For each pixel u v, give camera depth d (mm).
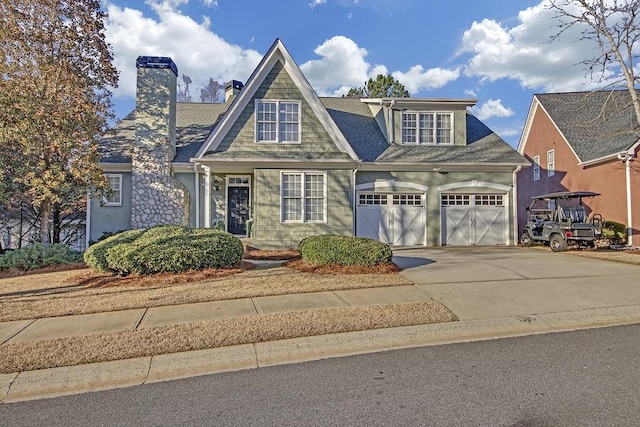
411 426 3154
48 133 12242
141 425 3291
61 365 4465
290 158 14047
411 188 15938
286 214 14289
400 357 4734
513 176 16375
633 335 5434
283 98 14453
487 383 3959
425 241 15984
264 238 14094
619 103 19344
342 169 14500
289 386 3982
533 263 10953
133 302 6914
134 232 10609
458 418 3268
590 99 21594
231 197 16594
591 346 5012
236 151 14180
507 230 16359
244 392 3865
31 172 12453
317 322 5742
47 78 13055
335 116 18484
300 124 14422
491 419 3242
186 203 15859
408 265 10555
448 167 16000
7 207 15172
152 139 15555
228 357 4730
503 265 10562
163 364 4535
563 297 7262
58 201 13273
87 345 4949
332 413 3402
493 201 16469
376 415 3350
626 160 16641
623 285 8133
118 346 4914
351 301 6961
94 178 13406
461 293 7520
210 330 5434
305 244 10852
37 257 11172
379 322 5793
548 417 3256
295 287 7914
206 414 3449
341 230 14367
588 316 6238
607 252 13547
